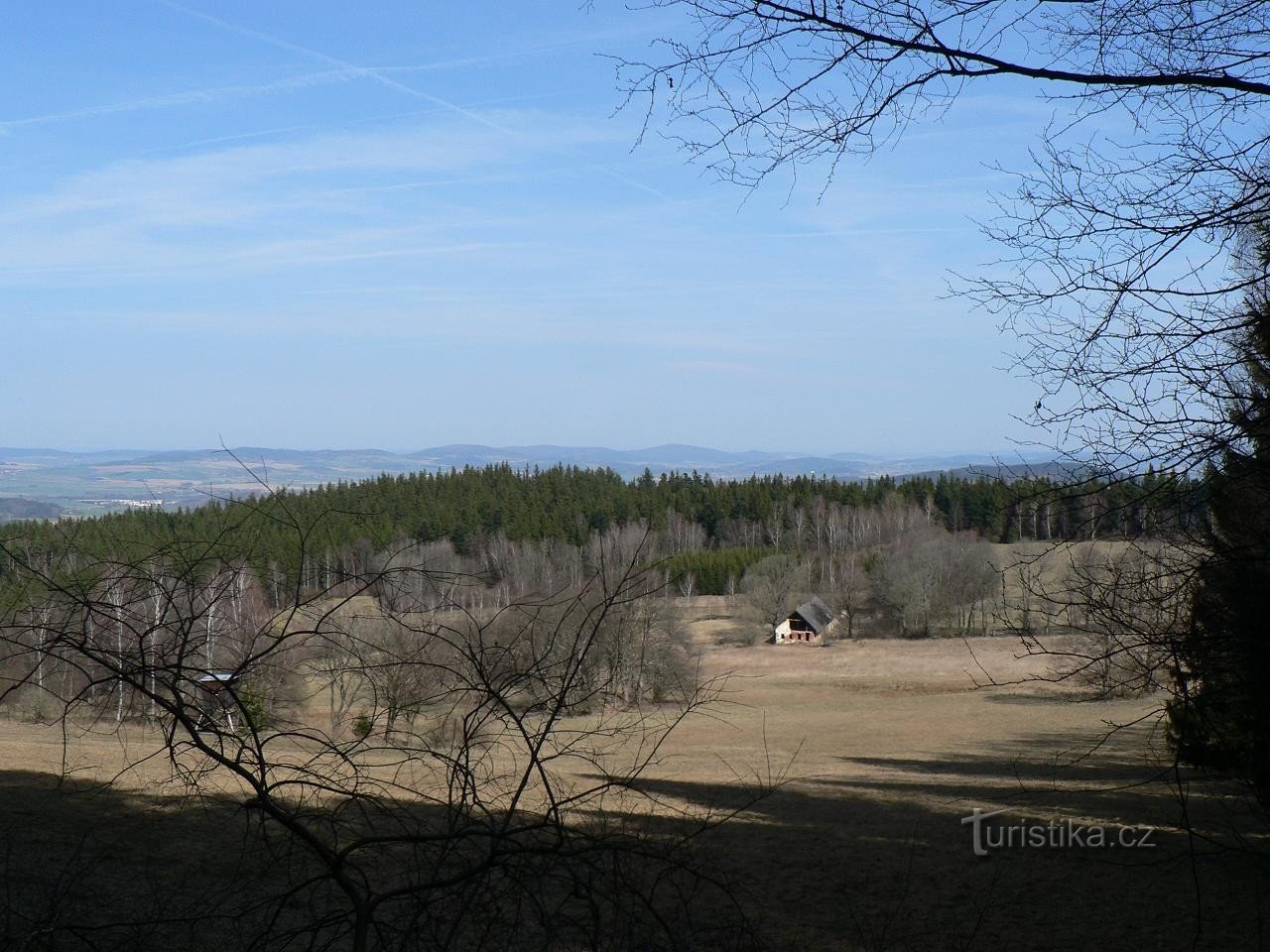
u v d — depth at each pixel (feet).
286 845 12.36
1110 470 15.44
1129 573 16.56
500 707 11.46
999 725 109.29
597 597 12.03
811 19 13.29
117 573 10.67
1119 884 34.94
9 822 28.66
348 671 11.39
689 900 12.69
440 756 11.50
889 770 75.56
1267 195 14.07
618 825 12.67
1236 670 16.90
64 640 10.34
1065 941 28.99
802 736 102.17
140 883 15.61
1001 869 37.93
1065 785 58.75
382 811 11.60
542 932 11.32
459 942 11.31
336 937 11.84
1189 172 14.52
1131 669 17.26
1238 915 30.19
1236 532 16.69
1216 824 38.68
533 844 11.69
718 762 76.23
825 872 37.09
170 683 10.51
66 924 12.81
